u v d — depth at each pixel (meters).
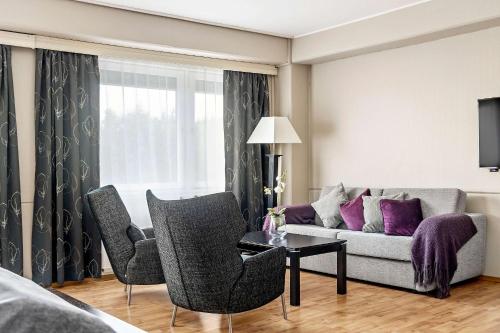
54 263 4.99
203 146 6.11
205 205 3.16
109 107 5.41
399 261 4.57
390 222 4.84
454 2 4.84
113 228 4.21
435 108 5.41
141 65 5.63
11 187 4.73
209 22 5.68
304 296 4.40
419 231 4.38
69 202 5.04
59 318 1.00
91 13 4.96
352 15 5.49
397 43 5.50
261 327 3.55
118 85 5.47
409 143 5.64
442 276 4.26
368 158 6.05
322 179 6.59
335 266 5.11
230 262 3.21
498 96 4.91
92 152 5.20
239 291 3.23
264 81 6.64
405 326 3.55
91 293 4.62
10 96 4.72
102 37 5.04
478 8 4.67
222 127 6.30
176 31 5.53
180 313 3.92
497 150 4.82
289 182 6.57
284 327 3.55
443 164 5.35
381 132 5.91
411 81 5.61
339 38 5.89
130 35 5.21
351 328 3.52
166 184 5.80
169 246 3.24
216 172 6.25
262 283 3.34
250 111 6.47
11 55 4.77
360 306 4.07
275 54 6.37
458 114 5.22
